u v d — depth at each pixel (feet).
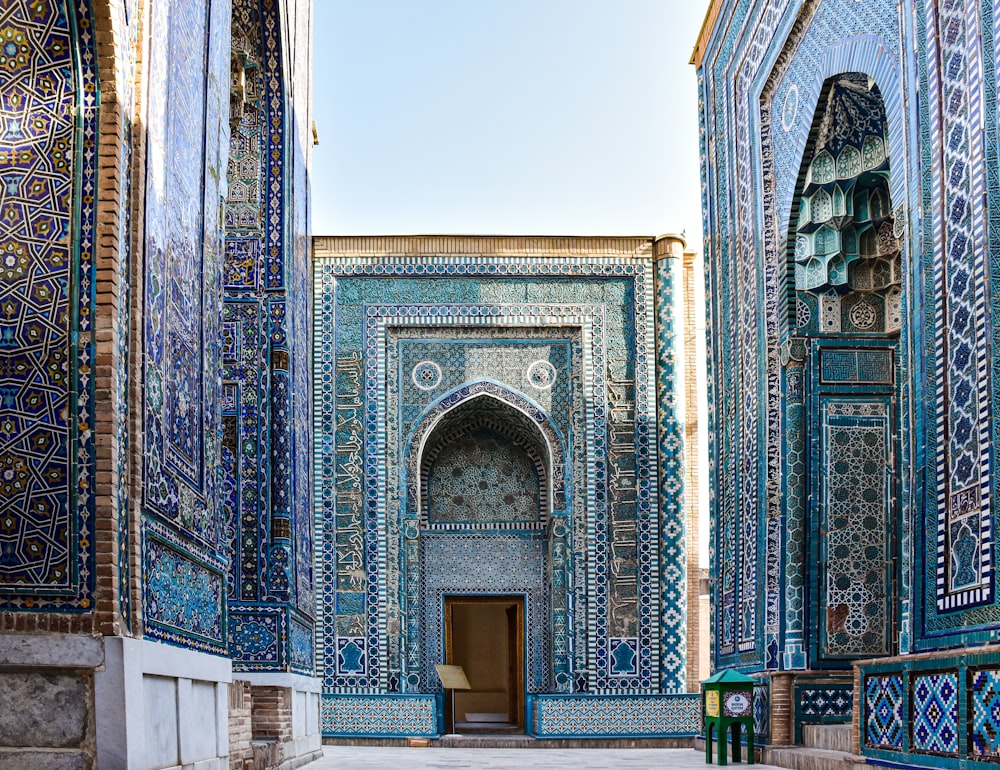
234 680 15.15
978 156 13.38
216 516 13.74
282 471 20.79
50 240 10.11
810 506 21.26
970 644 12.82
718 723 19.92
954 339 13.76
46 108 10.26
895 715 14.48
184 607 11.91
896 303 21.48
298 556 21.77
